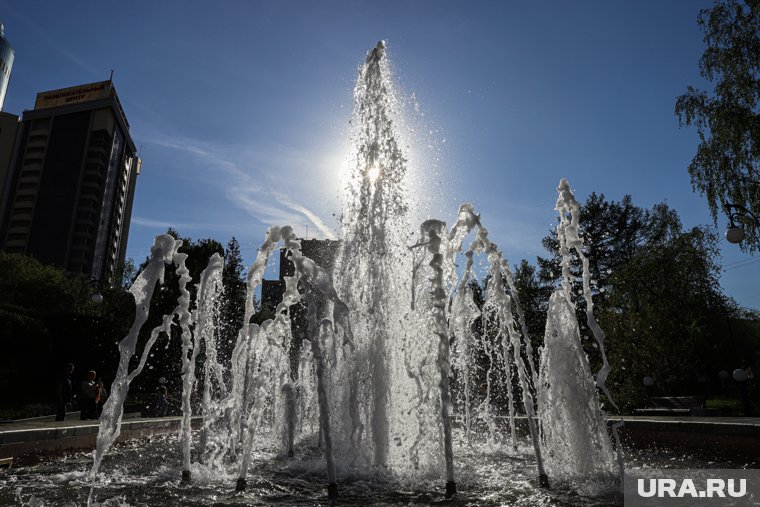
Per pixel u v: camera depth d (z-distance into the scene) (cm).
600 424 458
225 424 715
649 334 1780
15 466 505
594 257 3312
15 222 7450
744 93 1348
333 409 568
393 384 543
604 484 407
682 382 1806
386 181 642
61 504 346
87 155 7681
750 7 1378
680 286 2047
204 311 502
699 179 1395
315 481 432
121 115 8294
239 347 542
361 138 666
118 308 3111
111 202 8200
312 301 386
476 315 659
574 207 479
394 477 449
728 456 502
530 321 2462
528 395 425
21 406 2061
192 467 496
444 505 341
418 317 558
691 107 1406
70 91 8306
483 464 522
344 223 629
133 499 363
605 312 1989
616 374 1766
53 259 7300
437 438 489
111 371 2466
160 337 2350
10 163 7631
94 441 640
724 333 2480
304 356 761
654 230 3275
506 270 468
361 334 566
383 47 689
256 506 340
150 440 760
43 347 2438
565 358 480
